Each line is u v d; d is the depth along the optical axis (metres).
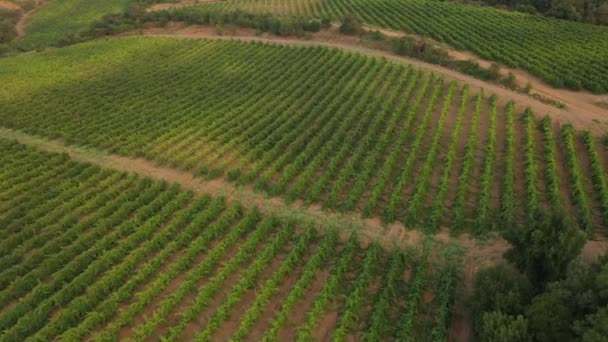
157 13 107.56
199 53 85.81
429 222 39.91
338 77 70.75
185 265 36.62
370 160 48.25
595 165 46.41
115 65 82.56
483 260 36.12
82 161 53.59
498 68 70.12
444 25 95.75
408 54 79.44
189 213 42.28
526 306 27.12
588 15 97.12
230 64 80.00
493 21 96.44
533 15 100.81
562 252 29.05
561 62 74.56
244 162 50.56
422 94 63.03
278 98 65.38
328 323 31.89
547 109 60.97
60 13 143.50
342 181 45.69
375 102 60.56
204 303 33.12
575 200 42.22
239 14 102.94
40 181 48.94
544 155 49.72
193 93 69.31
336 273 34.34
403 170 46.72
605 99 64.31
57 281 35.16
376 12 108.69
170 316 32.75
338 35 90.75
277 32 93.69
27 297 34.19
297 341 29.69
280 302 33.53
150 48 89.81
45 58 89.31
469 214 41.62
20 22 139.50
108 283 34.81
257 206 43.44
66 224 42.00
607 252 29.58
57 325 31.59
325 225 41.19
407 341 29.23
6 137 60.25
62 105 67.69
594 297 25.94
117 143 56.75
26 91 73.69
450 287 32.53
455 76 71.38
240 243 39.38
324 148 51.12
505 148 51.31
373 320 30.64
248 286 34.41
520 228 32.22
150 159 53.16
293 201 44.66
